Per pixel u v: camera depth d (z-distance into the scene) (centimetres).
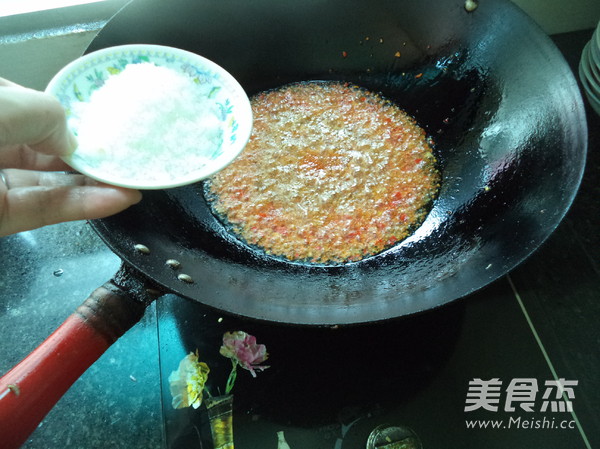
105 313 68
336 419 78
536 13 123
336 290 78
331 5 97
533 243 71
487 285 67
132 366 84
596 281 93
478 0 91
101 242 99
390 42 103
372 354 84
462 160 96
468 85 99
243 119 74
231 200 93
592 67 108
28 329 88
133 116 70
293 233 90
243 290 74
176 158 71
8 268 95
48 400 63
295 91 109
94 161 65
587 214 102
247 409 78
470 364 83
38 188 61
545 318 88
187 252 78
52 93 68
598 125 114
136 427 79
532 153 84
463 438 76
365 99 109
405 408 79
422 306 66
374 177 98
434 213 93
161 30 90
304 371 82
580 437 77
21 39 103
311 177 98
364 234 91
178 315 87
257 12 95
